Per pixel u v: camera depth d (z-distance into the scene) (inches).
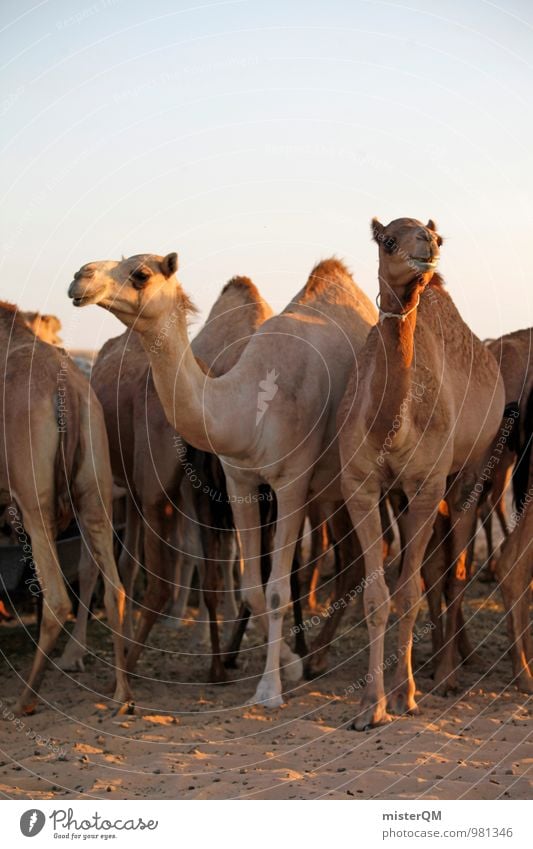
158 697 296.5
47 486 272.7
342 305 328.8
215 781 222.1
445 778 220.4
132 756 244.5
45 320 398.3
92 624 402.9
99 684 314.0
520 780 218.1
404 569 276.7
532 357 336.2
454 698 290.8
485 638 360.8
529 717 267.4
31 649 359.9
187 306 267.0
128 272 251.9
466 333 312.3
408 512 276.7
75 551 344.5
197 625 358.0
